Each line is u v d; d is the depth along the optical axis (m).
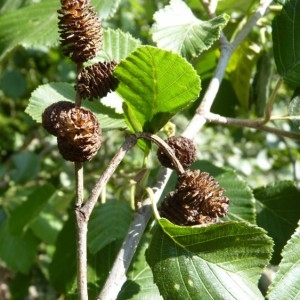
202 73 0.25
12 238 0.34
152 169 0.22
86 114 0.12
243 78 0.26
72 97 0.19
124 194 0.25
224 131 0.49
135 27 0.42
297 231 0.16
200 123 0.17
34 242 0.34
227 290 0.14
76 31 0.13
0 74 0.45
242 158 0.50
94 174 0.28
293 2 0.19
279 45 0.19
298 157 0.49
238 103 0.27
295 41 0.19
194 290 0.14
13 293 0.37
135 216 0.15
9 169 0.41
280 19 0.19
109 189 0.29
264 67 0.25
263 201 0.21
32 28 0.23
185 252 0.14
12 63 0.47
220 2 0.23
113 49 0.19
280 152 0.48
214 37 0.18
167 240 0.14
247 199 0.20
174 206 0.14
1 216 0.35
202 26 0.18
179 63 0.14
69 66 0.40
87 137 0.12
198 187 0.13
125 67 0.15
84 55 0.14
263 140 0.46
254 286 0.14
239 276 0.14
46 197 0.29
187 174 0.14
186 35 0.18
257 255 0.14
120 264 0.14
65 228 0.24
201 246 0.14
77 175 0.13
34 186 0.38
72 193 0.31
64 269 0.24
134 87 0.15
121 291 0.17
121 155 0.13
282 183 0.21
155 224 0.15
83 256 0.12
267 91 0.25
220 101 0.27
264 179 0.53
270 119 0.18
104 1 0.22
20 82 0.43
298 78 0.19
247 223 0.14
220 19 0.18
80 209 0.13
